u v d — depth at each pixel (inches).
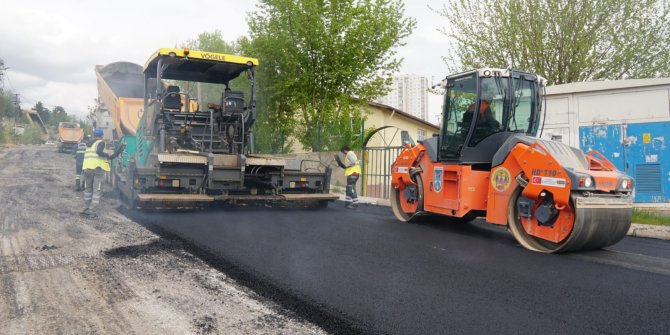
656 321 154.6
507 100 306.3
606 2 573.3
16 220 312.7
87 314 155.3
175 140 374.9
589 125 487.2
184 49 369.7
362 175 557.0
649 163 462.9
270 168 394.9
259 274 197.2
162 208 376.5
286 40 663.8
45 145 2064.5
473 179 300.8
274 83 695.7
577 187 238.2
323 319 153.4
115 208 379.9
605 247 273.4
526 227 266.4
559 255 247.6
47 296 171.2
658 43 576.4
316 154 633.0
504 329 146.6
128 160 412.8
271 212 379.6
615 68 591.2
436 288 183.9
